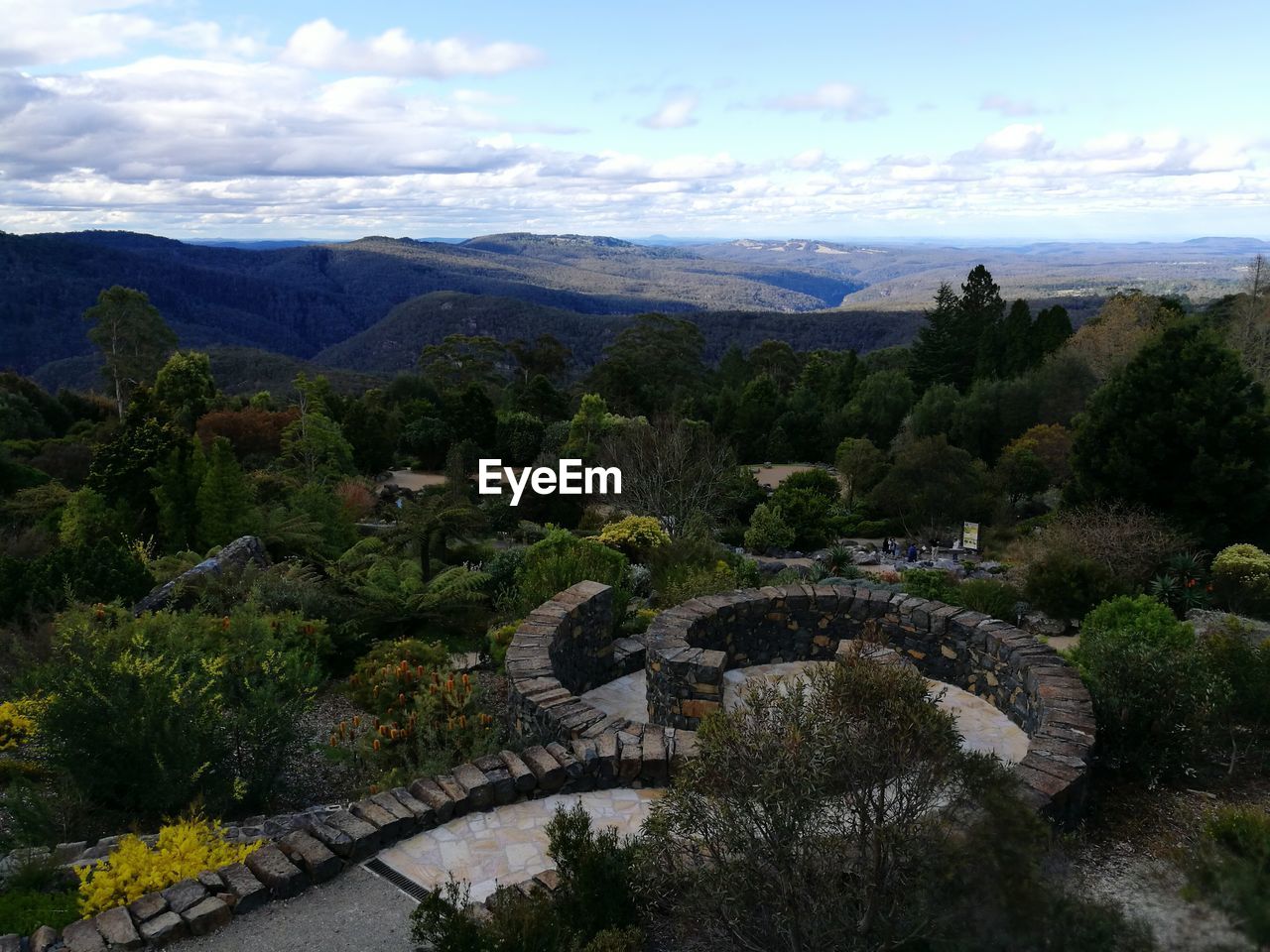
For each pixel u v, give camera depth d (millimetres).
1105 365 44688
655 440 29125
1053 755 6555
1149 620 11078
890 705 4578
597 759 7020
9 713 8578
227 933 5277
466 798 6621
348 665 12234
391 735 8320
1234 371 21109
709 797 4594
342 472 32125
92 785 6992
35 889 5820
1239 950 3543
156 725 7059
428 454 43219
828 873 4320
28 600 12156
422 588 14617
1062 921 3865
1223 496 20406
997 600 16656
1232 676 8297
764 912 4422
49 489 23844
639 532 20719
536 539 27156
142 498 21141
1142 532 19047
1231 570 17609
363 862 6055
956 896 4086
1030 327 55844
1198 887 3812
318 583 14891
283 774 8469
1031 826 4289
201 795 7055
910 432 45562
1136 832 6363
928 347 60188
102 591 13117
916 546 30625
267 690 8016
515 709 8414
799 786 4270
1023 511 36812
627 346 76125
